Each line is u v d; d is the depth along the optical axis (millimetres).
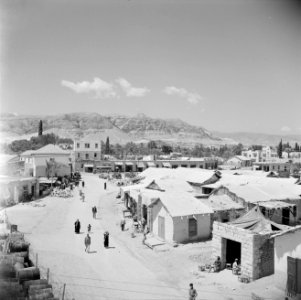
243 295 18422
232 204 32438
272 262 21000
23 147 126375
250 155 138000
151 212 31922
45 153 74375
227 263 22812
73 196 56562
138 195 37625
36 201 49938
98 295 18578
